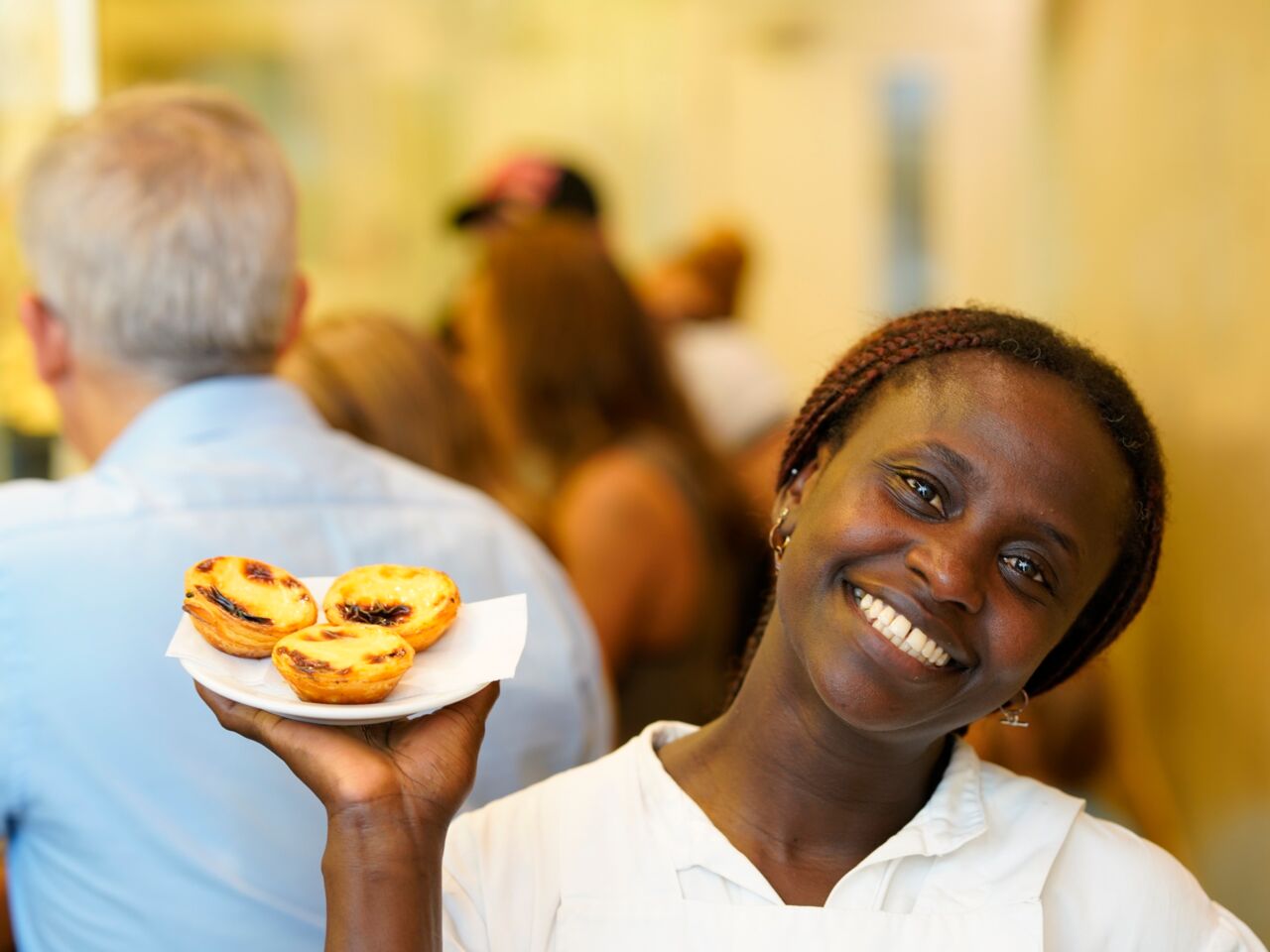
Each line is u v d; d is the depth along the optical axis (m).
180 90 1.56
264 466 1.47
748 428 3.71
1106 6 4.59
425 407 2.07
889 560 1.01
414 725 0.99
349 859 0.94
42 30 2.14
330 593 1.00
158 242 1.45
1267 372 2.99
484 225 3.43
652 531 2.47
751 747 1.08
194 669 0.94
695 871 1.04
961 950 1.01
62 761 1.32
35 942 1.39
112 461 1.50
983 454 1.01
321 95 6.29
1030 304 5.89
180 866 1.33
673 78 6.50
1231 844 3.22
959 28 6.17
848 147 6.33
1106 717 2.35
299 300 1.63
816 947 1.00
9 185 2.11
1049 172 5.61
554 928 1.03
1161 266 3.96
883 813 1.07
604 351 2.54
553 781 1.12
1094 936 1.06
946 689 0.99
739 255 3.96
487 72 6.46
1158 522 1.10
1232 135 3.23
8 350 2.17
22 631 1.31
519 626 1.01
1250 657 3.11
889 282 6.34
